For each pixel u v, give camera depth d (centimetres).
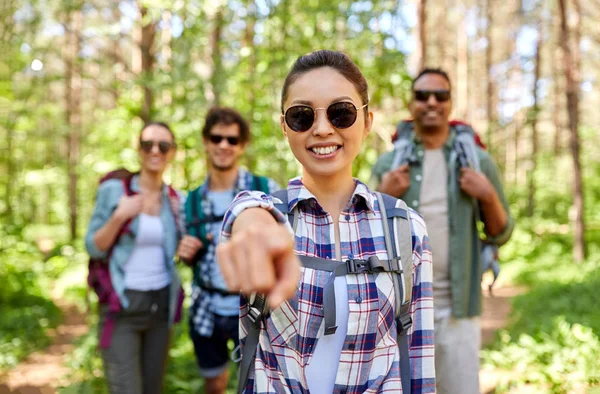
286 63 745
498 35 2556
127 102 801
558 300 789
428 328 167
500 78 2455
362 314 153
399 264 160
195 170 778
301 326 153
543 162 1952
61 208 2016
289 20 754
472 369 315
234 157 378
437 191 324
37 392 535
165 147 361
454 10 2359
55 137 1523
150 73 753
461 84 2078
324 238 159
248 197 144
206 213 370
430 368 165
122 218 338
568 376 513
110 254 347
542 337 602
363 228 162
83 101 1931
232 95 790
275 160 764
